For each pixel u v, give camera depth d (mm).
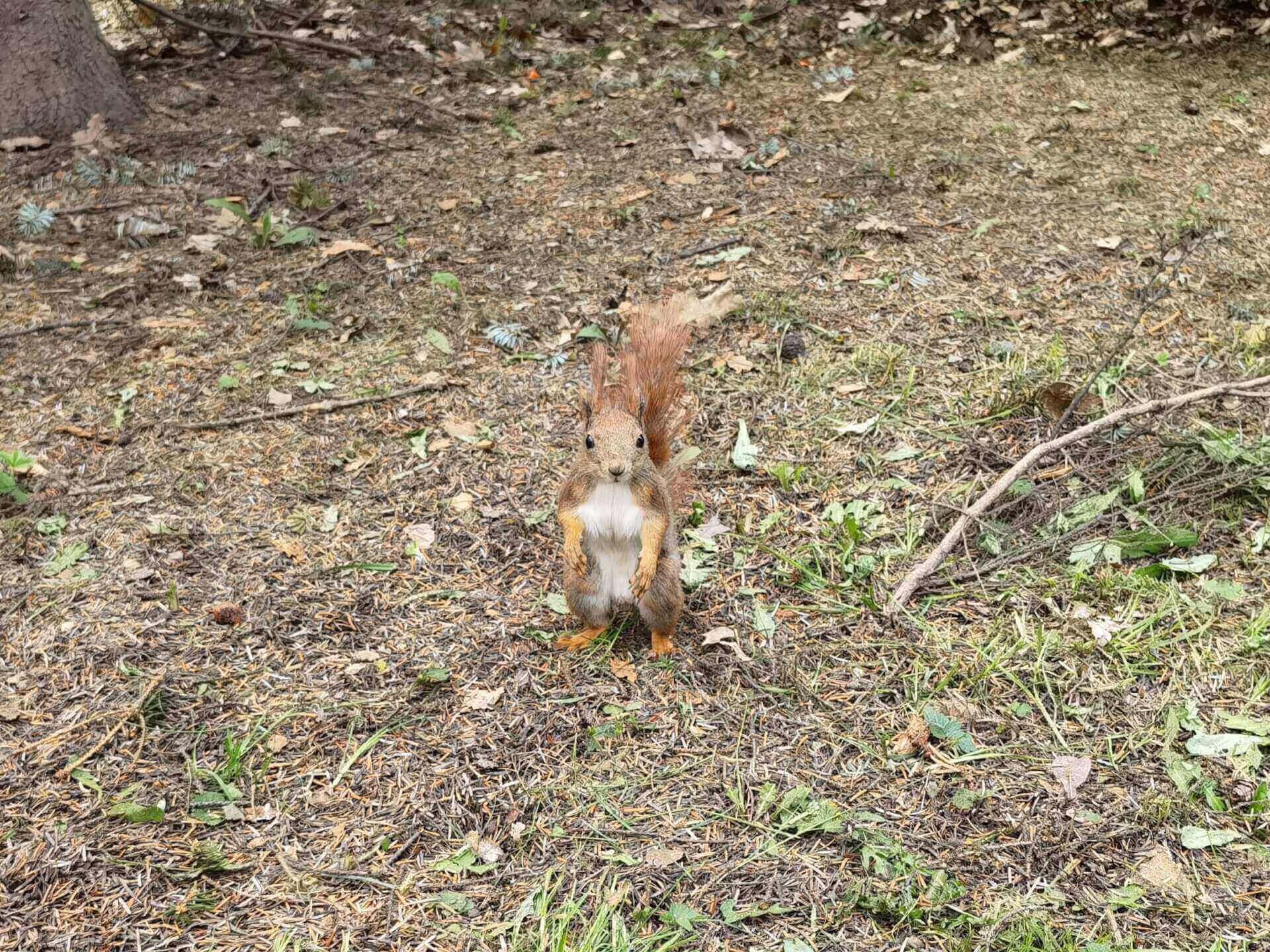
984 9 3986
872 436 2770
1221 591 2525
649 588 2463
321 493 2723
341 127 3588
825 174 3324
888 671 2477
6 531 2668
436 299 3066
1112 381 2809
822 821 2336
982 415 2785
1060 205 3205
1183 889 2277
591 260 3131
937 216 3189
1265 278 3008
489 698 2459
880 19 3977
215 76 3816
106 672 2496
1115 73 3664
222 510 2701
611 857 2318
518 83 3750
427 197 3334
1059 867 2299
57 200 3336
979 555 2605
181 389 2900
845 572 2582
